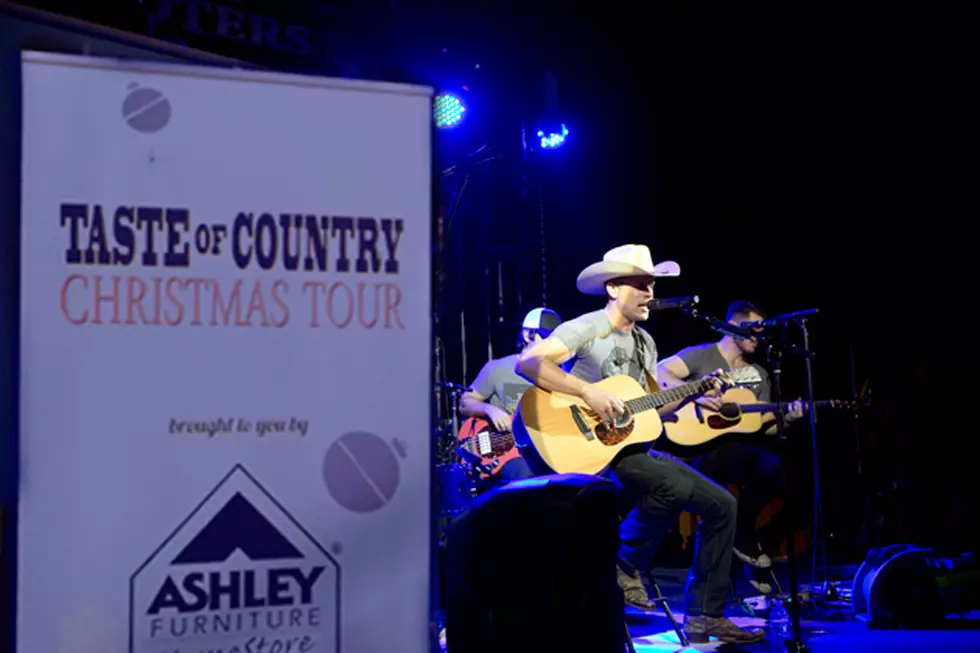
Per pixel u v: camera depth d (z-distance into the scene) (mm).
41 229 1666
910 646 4195
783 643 3789
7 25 1724
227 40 5746
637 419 4008
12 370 1671
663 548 7375
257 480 1741
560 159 8211
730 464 5242
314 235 1781
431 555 1819
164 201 1718
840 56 7695
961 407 7543
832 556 7055
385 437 1804
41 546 1641
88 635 1655
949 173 7547
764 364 5746
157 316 1708
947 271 7633
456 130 6578
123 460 1682
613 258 4113
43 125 1672
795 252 8227
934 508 7484
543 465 3973
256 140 1763
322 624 1761
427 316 1835
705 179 8391
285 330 1764
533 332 5371
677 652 4031
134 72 1715
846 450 7715
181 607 1700
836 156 7973
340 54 6234
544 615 2320
